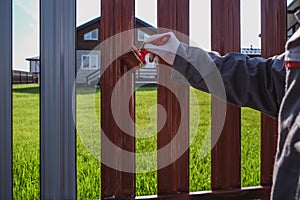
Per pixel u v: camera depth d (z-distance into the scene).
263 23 1.19
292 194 0.61
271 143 1.22
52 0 1.01
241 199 1.19
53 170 1.03
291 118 0.64
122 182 1.09
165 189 1.13
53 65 1.02
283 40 1.21
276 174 0.65
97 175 1.29
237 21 1.16
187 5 1.11
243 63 0.81
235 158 1.19
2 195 1.01
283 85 0.76
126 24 1.06
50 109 1.02
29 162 1.38
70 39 1.03
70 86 1.03
